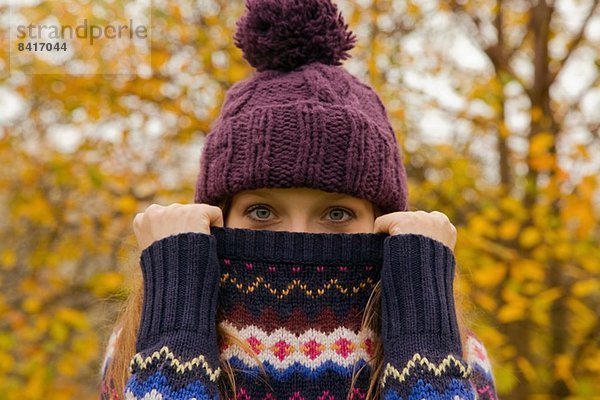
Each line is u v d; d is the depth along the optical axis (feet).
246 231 4.41
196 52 10.07
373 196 4.76
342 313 4.41
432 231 4.51
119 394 4.68
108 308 10.06
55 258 11.08
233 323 4.37
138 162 11.00
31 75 9.84
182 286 4.18
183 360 3.93
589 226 9.10
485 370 5.00
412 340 4.12
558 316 10.67
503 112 10.11
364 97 5.05
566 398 10.23
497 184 11.37
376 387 4.36
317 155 4.57
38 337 10.57
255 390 4.25
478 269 9.23
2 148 10.75
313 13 5.01
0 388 9.63
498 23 10.81
